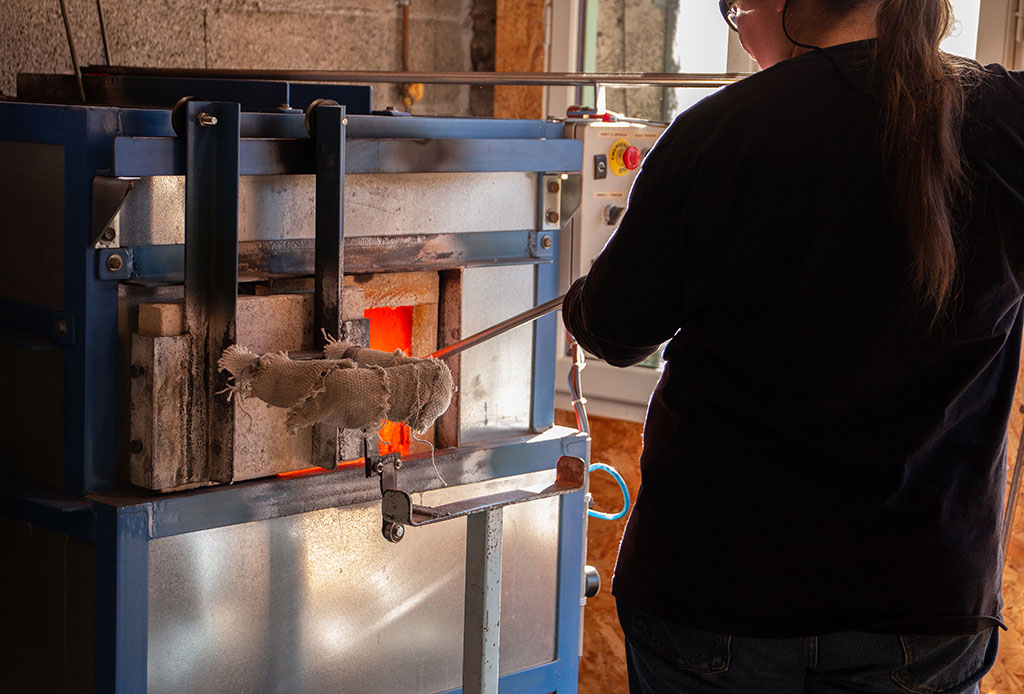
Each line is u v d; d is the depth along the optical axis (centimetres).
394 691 176
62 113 141
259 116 151
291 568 161
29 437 154
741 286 112
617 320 120
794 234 109
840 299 108
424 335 175
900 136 105
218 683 155
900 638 112
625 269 118
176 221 149
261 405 150
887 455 110
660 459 121
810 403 111
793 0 117
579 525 197
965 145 110
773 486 113
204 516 149
